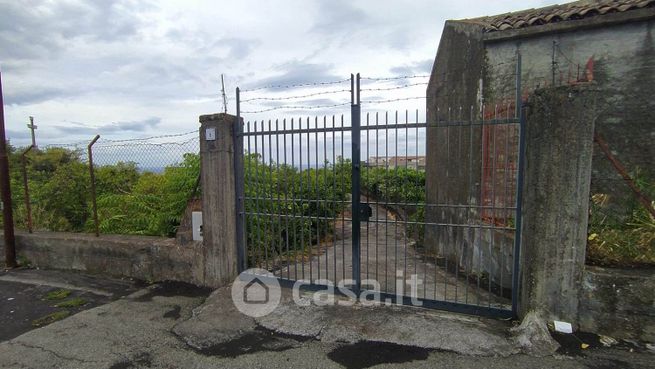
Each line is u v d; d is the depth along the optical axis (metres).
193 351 3.19
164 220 5.78
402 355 2.97
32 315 4.02
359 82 3.84
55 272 5.51
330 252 6.39
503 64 5.01
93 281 5.06
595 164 4.73
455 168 5.92
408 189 8.19
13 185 7.49
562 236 3.04
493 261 4.62
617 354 2.83
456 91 5.96
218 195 4.44
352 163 3.92
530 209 3.18
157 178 6.46
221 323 3.62
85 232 6.34
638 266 3.14
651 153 4.52
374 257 6.07
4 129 5.74
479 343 3.03
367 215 3.90
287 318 3.63
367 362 2.91
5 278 5.28
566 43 4.74
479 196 5.15
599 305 3.01
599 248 3.24
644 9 4.35
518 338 3.03
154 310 4.06
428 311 3.64
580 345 2.93
